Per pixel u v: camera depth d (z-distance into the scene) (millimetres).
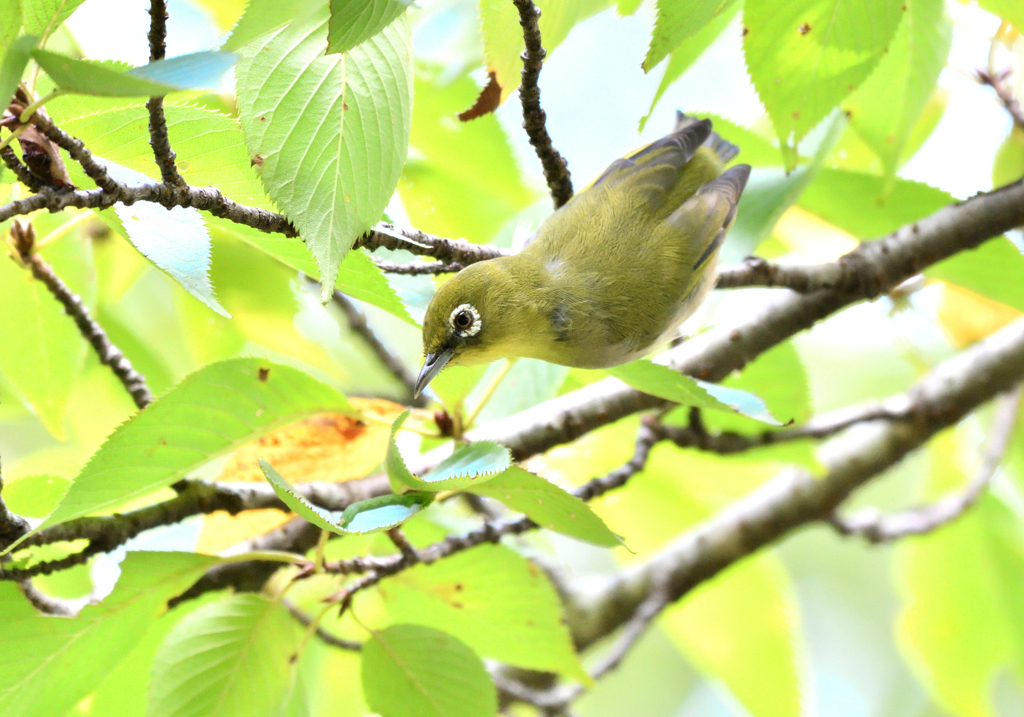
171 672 6992
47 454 11102
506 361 9883
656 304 9828
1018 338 11906
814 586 19750
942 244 9906
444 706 7508
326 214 5930
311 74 5887
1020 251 10055
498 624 8203
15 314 8930
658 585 12961
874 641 19156
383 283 7109
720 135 11203
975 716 13070
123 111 6164
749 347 10500
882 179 9969
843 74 7215
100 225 10773
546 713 11820
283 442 9141
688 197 10336
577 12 7332
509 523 8562
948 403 11859
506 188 10938
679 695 18422
